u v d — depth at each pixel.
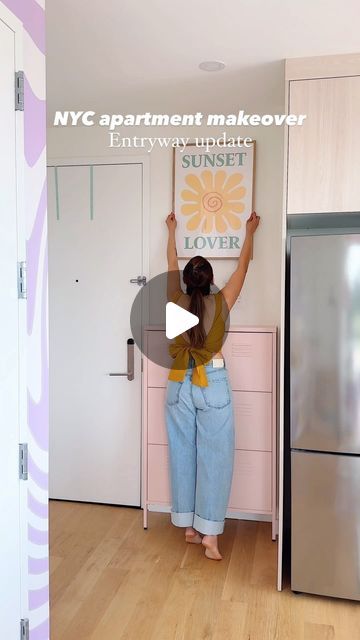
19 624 1.77
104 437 3.65
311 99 2.51
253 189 3.37
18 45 1.69
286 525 2.96
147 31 2.26
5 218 1.63
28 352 1.79
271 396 3.12
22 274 1.72
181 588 2.64
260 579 2.74
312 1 2.03
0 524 1.64
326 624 2.38
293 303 2.52
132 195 3.53
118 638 2.25
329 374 2.49
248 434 3.15
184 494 3.08
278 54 2.48
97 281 3.61
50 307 3.67
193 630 2.32
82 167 3.58
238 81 2.79
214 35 2.29
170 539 3.17
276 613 2.45
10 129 1.66
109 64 2.58
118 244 3.57
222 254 3.42
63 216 3.62
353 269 2.44
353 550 2.51
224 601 2.54
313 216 2.62
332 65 2.48
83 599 2.53
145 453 3.26
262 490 3.15
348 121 2.48
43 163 1.87
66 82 2.80
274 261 3.39
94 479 3.67
